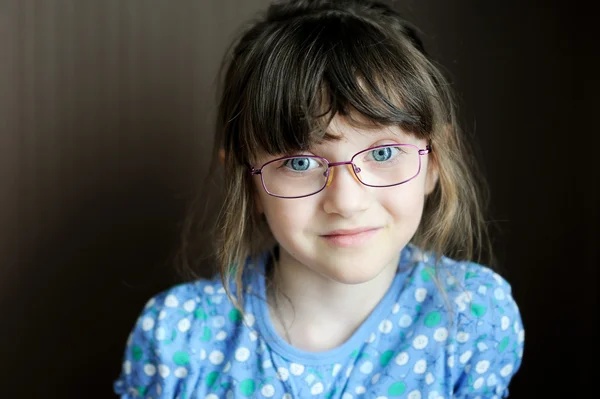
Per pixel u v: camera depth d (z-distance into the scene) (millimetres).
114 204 820
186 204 825
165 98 811
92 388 839
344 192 586
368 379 647
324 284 651
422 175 625
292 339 662
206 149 817
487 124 812
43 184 806
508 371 686
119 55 802
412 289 672
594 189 813
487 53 808
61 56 796
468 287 675
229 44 810
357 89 581
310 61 594
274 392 646
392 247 617
